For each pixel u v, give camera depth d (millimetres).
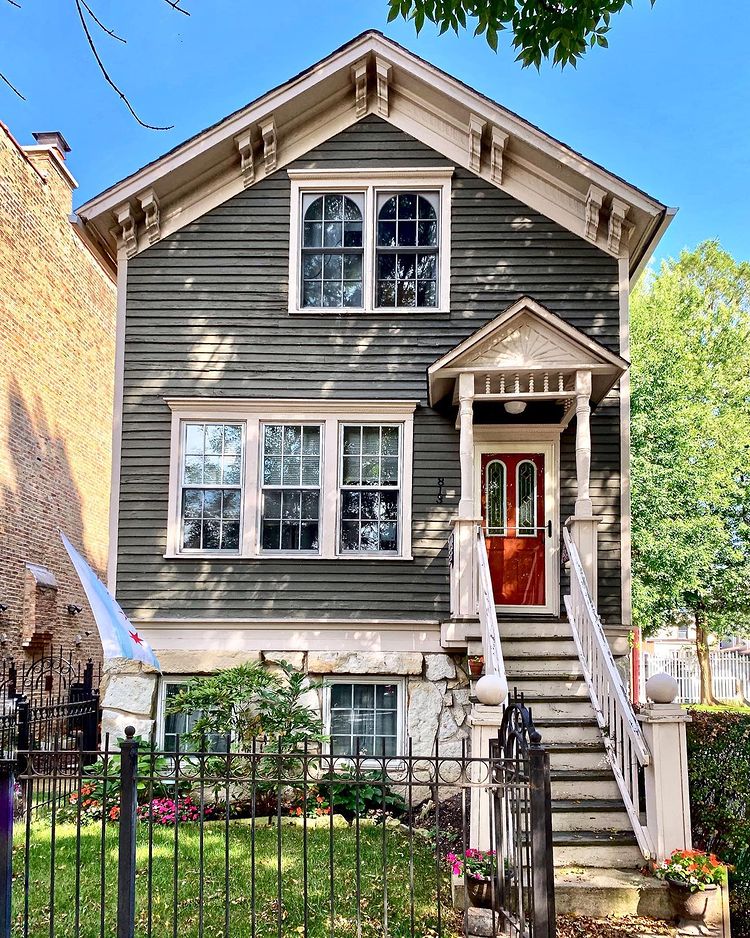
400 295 12227
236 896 6859
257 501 11820
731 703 28141
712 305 31766
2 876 5332
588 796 8391
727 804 7770
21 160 15594
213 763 9852
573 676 9570
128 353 12117
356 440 12016
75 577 18609
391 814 10414
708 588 24516
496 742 6422
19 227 15531
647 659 29578
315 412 11969
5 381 14984
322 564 11672
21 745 8875
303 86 11898
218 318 12156
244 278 12219
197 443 12016
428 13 7199
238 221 12312
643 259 12398
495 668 8750
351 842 8531
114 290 21734
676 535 24000
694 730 8336
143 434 11969
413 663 11367
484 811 7324
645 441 24547
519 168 12242
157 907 6625
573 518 10555
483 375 10805
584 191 12000
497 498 11930
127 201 12008
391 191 12391
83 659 18797
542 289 12023
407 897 6930
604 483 11688
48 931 6156
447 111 12234
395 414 11953
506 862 6281
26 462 15969
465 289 12102
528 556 11812
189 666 11484
